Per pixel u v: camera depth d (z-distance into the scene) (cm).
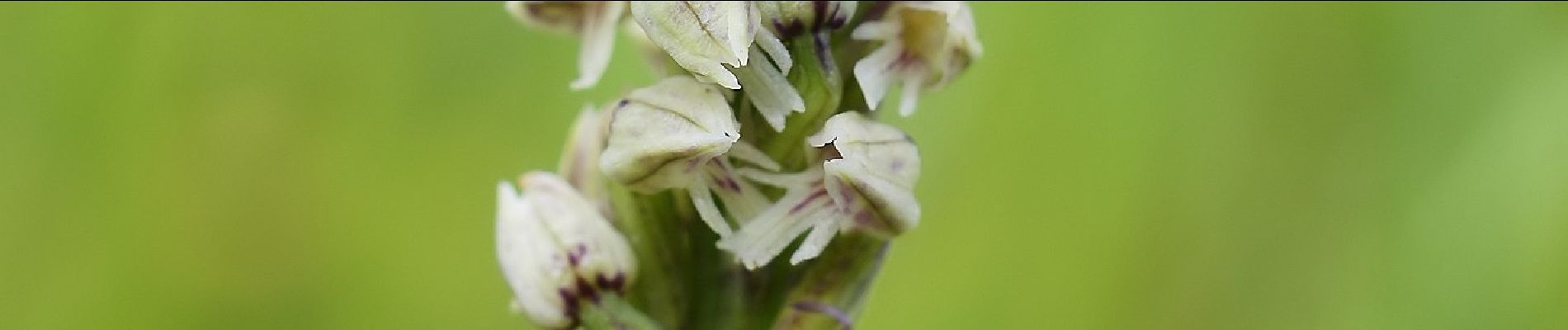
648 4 5
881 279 9
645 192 5
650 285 6
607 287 6
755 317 6
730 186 5
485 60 10
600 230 6
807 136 5
